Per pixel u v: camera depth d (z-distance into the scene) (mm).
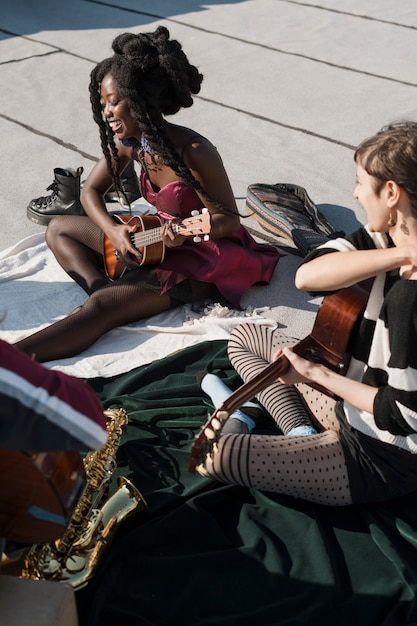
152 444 2939
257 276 3875
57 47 7332
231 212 3500
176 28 7785
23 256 4238
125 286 3588
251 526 2572
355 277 2271
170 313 3756
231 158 5332
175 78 3279
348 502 2602
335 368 2521
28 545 2412
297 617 2289
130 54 3234
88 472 2553
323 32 7652
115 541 2508
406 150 2109
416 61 6973
